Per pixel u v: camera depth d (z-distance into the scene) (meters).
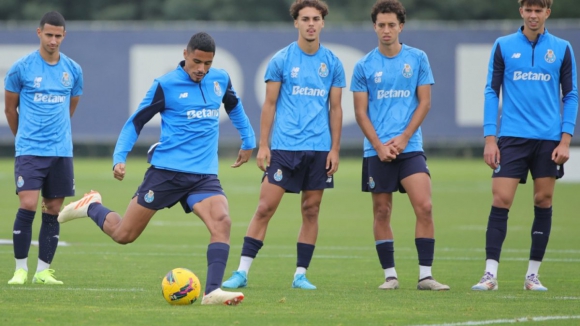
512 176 30.31
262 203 31.27
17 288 29.72
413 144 31.09
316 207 31.36
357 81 31.56
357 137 112.75
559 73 30.44
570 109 30.22
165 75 26.62
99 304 26.02
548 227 30.64
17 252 31.50
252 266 38.25
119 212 64.94
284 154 30.97
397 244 48.12
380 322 23.28
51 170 31.56
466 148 177.88
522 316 24.30
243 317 23.83
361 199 81.62
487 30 113.56
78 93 32.69
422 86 31.33
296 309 25.38
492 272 30.50
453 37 114.31
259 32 116.06
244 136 28.34
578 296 28.56
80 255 41.31
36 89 31.17
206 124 26.64
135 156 166.62
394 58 31.39
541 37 30.44
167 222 60.62
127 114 117.38
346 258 41.47
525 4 30.20
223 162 155.00
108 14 198.25
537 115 30.12
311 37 30.84
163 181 26.44
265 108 31.39
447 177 114.69
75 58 117.31
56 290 29.23
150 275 34.03
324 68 31.23
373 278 34.38
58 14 31.44
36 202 31.36
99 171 120.12
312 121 31.03
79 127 117.62
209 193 26.38
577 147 113.25
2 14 198.00
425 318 23.94
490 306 26.17
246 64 116.12
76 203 28.64
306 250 31.27
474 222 61.00
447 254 43.22
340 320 23.55
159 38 116.56
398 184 31.42
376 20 31.27
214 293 25.66
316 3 31.06
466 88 114.44
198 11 193.50
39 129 31.23
